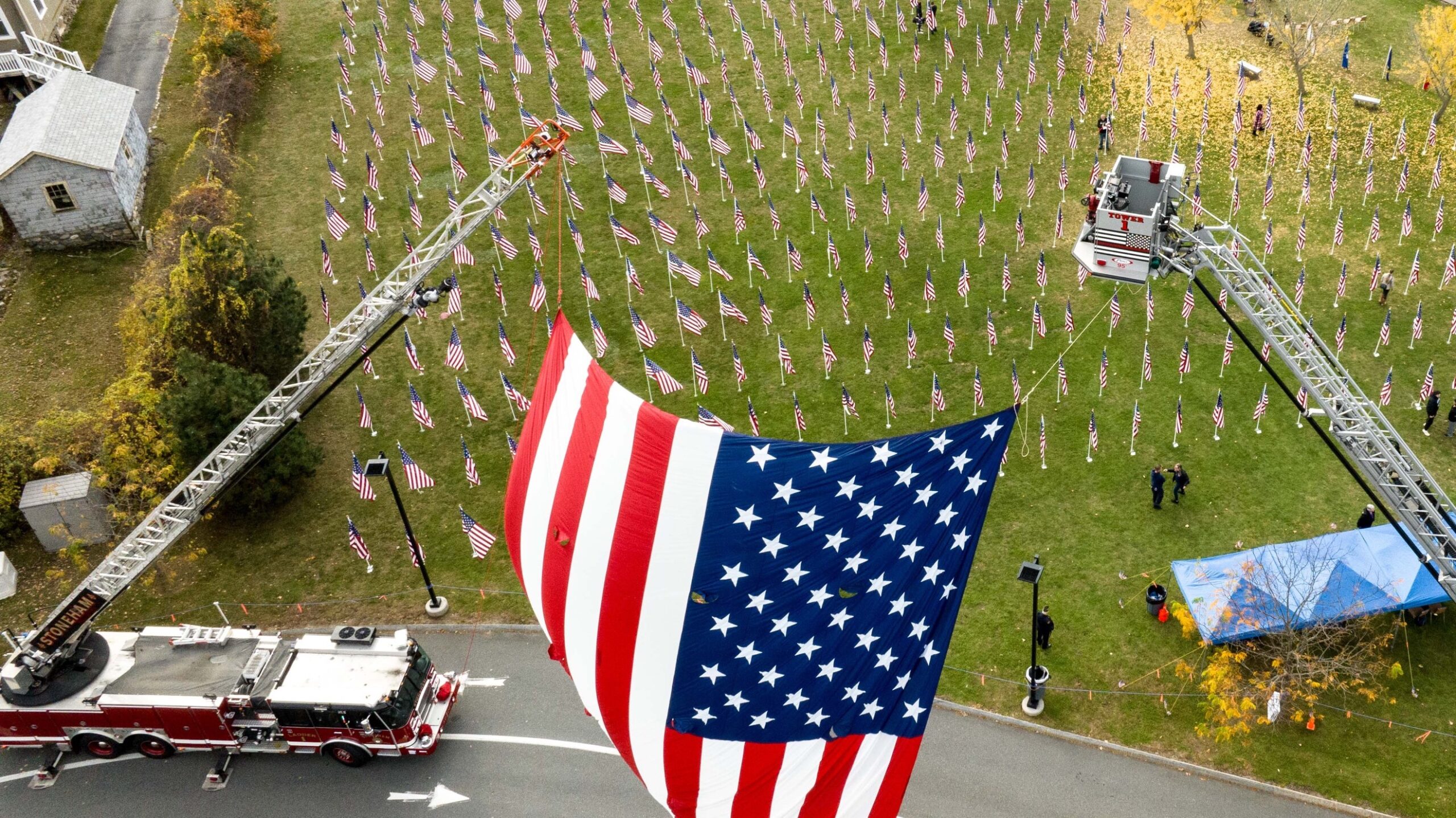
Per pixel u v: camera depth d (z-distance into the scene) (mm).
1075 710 40156
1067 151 66500
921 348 55000
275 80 76125
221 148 68250
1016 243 60594
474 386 54875
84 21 81188
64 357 56500
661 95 65938
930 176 65438
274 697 37438
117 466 47438
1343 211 61219
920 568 21875
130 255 62500
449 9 79938
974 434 21203
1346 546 41500
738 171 66688
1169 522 46406
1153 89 70250
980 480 21344
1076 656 41844
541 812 37406
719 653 22719
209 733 38375
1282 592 40281
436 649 43375
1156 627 42625
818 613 22297
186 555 47562
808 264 60125
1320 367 34406
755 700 22812
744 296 58562
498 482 50281
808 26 78250
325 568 47094
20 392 54625
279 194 67000
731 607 22500
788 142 68562
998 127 68688
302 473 48906
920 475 21500
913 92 71938
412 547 42594
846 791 22781
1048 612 43438
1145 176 34312
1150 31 75312
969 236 61281
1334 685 39812
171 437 46750
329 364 40500
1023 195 63688
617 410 23734
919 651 22156
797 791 22938
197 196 62938
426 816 37469
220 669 38844
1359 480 34812
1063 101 70188
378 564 47094
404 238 57875
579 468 24062
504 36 78938
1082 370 53281
